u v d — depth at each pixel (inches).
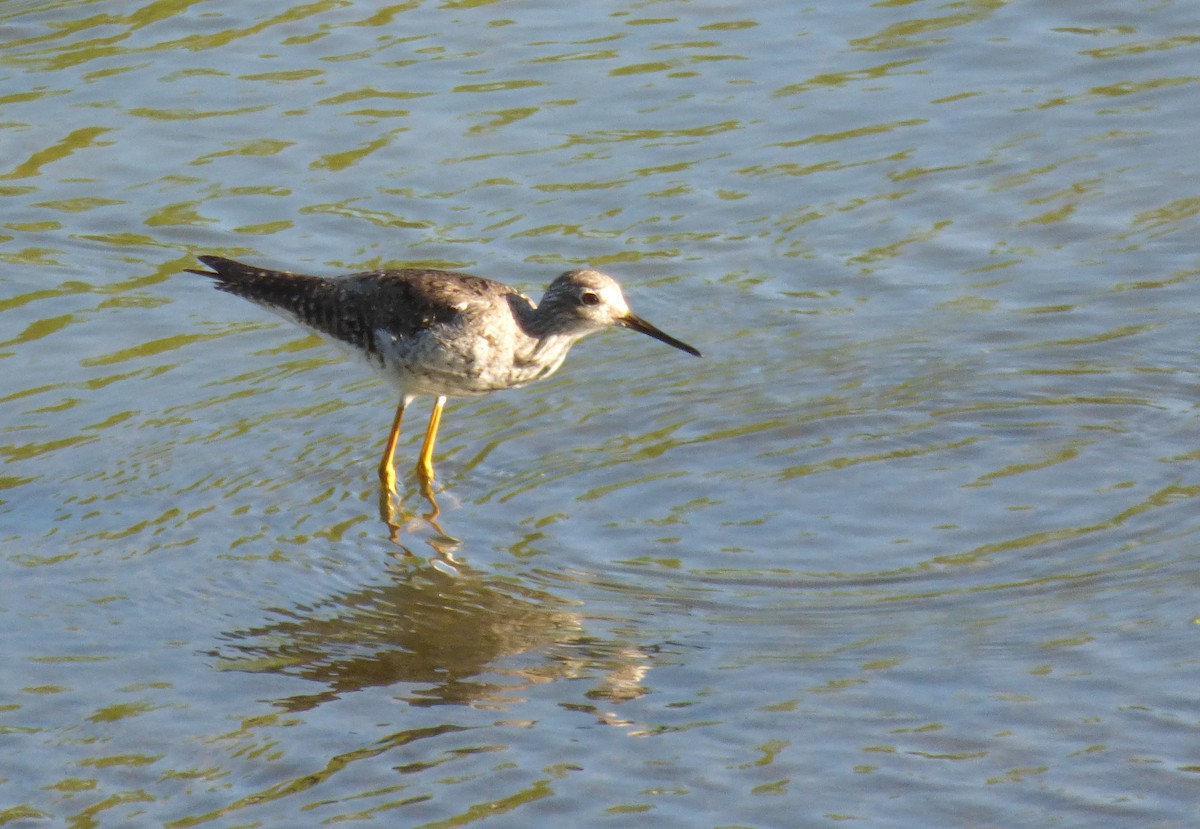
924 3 877.2
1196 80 790.5
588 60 838.5
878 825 372.8
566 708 426.9
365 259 689.0
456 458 575.5
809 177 737.6
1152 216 691.4
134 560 508.7
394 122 788.0
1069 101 781.9
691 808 382.0
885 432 569.6
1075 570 482.0
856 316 645.3
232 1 895.7
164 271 689.0
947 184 725.9
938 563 492.1
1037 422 570.3
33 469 559.2
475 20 880.9
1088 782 383.6
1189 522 502.6
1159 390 583.5
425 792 392.5
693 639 458.9
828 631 459.5
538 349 575.2
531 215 719.1
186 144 773.3
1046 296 647.1
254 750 412.8
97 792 397.1
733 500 534.9
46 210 725.9
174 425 589.6
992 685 425.7
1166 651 435.8
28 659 455.8
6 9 888.9
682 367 621.9
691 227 708.7
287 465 568.4
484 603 482.9
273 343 650.2
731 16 876.6
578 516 531.2
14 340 641.6
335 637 467.2
